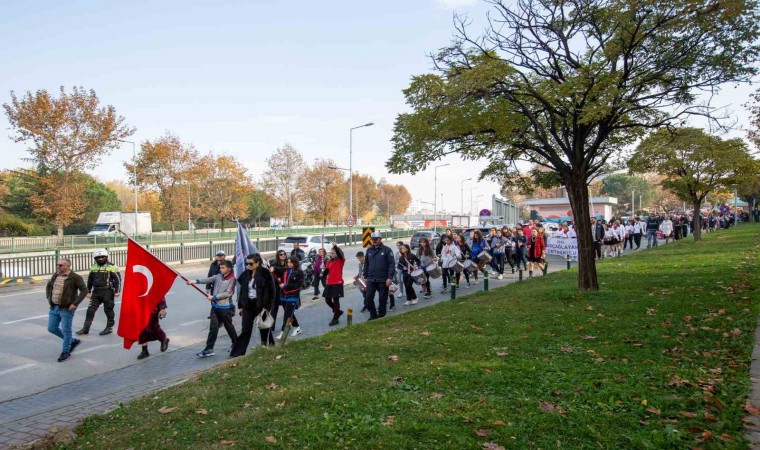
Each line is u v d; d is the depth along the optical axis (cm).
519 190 1408
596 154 1306
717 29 988
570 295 1073
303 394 538
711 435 386
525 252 2078
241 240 1272
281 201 6631
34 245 3384
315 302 1495
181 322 1236
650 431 400
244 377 632
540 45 1108
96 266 1093
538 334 760
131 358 901
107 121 4312
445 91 1011
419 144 1103
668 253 2055
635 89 1105
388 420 448
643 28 1037
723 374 526
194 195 5666
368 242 2408
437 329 860
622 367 570
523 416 444
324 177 6525
